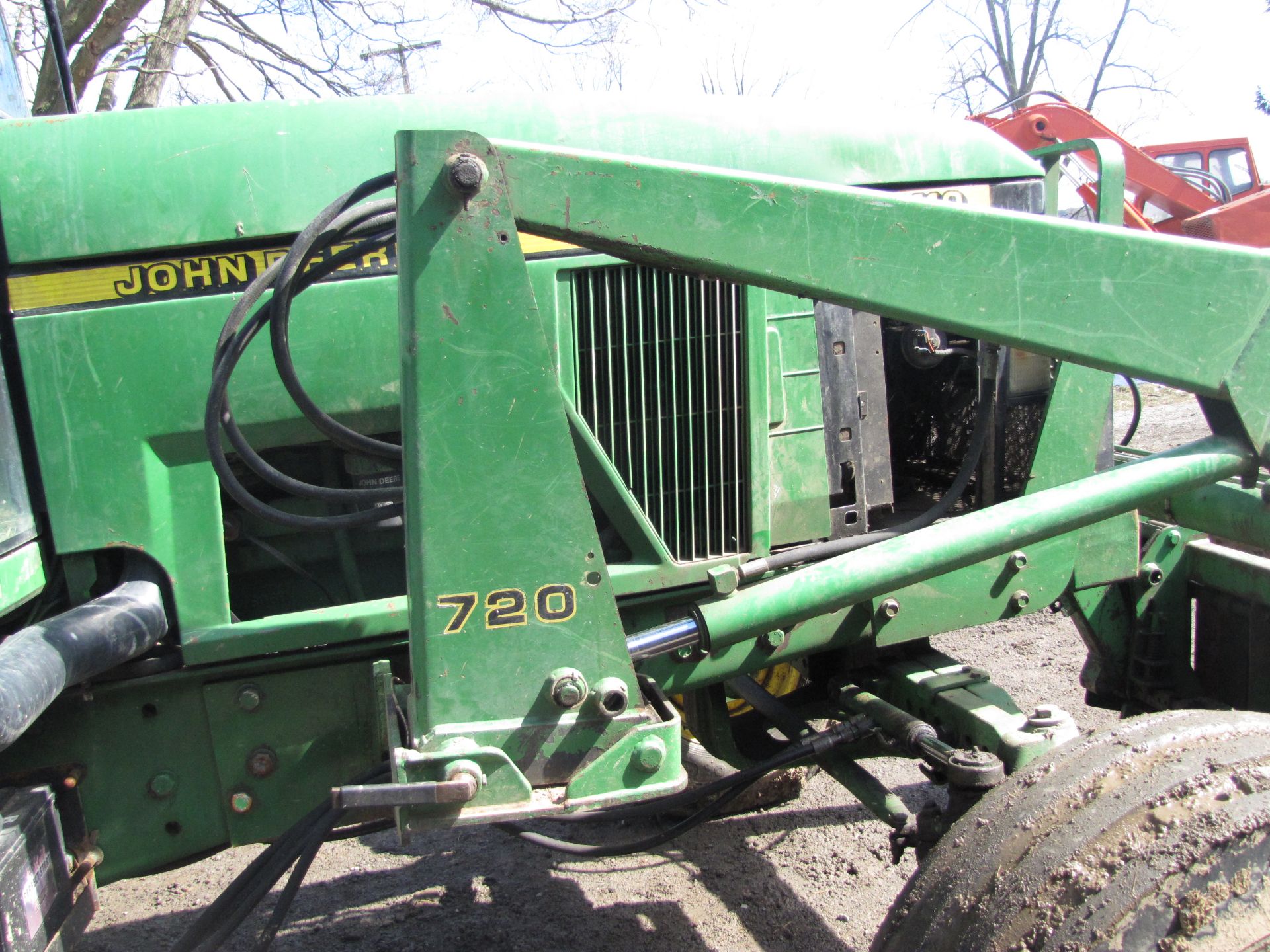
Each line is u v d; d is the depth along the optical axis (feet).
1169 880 4.57
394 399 6.59
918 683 7.21
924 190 7.54
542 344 4.95
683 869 9.05
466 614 5.01
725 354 7.17
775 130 7.16
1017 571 7.64
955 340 8.52
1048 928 4.63
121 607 5.91
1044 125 21.59
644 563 7.11
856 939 7.97
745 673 7.23
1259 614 8.35
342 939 8.19
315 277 5.70
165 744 6.47
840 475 7.61
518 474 5.00
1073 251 5.48
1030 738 6.14
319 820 6.19
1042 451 7.80
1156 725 5.32
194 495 6.39
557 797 5.03
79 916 5.93
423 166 4.75
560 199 4.90
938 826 6.19
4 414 5.92
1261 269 5.66
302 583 7.27
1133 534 7.99
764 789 9.45
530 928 8.26
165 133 6.24
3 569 5.73
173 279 6.28
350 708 6.66
